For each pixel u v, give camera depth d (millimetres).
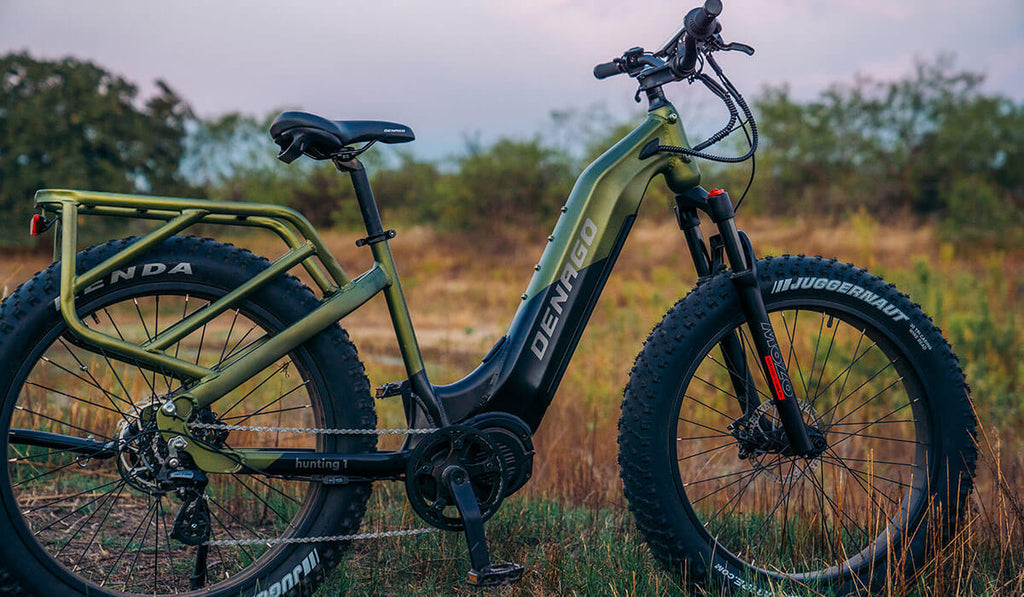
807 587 2154
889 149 25047
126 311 9008
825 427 2316
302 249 2033
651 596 2184
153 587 2230
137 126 17656
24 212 16938
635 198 2264
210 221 1988
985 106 24812
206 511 1943
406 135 2109
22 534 1822
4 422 1815
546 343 2199
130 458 1957
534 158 23656
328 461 2012
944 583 2158
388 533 2061
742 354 2320
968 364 5688
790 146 25516
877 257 15844
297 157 2016
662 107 2299
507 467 2156
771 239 18781
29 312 1840
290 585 2014
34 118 16766
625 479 2150
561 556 2357
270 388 4676
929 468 2279
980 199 19094
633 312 8938
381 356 7770
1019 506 2465
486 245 21391
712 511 3113
